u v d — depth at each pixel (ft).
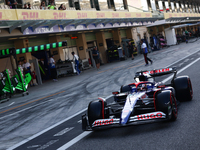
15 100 42.45
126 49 101.60
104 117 17.25
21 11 47.70
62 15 57.88
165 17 121.70
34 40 68.69
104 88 37.93
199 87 25.53
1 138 21.66
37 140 18.94
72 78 61.05
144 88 18.81
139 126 17.16
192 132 13.98
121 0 104.12
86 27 73.20
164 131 15.07
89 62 85.71
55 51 74.69
